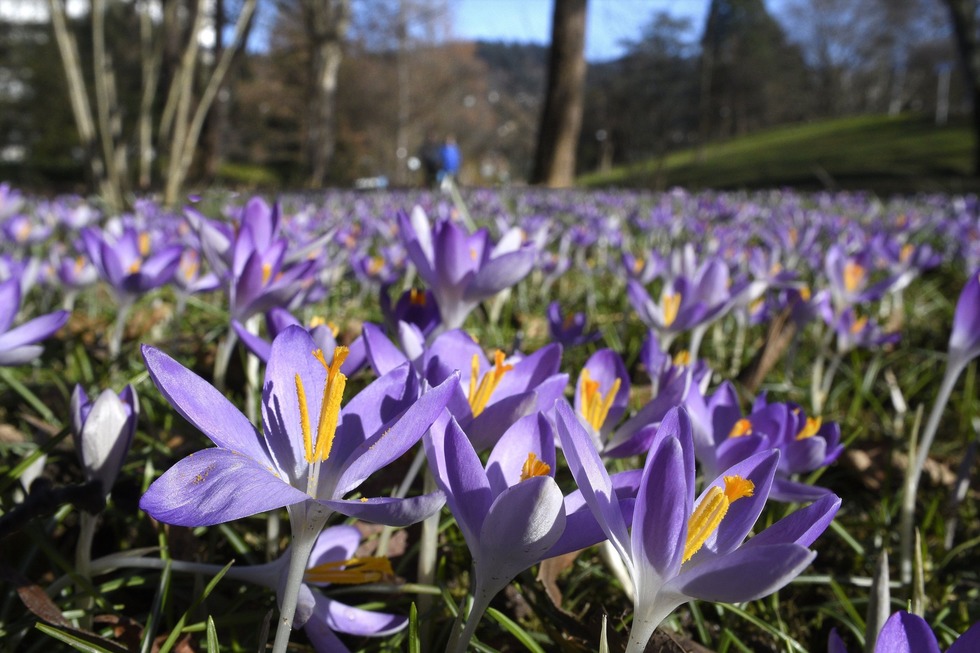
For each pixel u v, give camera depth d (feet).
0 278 1.50
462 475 0.53
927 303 2.90
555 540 0.51
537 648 0.72
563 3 13.48
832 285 1.70
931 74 46.60
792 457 0.86
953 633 0.88
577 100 13.76
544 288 2.69
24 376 1.60
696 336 1.44
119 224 2.19
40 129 20.77
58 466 1.10
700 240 3.78
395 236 3.07
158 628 0.78
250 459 0.48
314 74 18.13
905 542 1.02
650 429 0.75
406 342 0.78
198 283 1.60
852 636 0.99
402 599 0.83
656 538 0.51
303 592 0.64
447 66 33.76
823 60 49.57
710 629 0.95
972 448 1.18
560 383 0.70
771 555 0.45
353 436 0.58
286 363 0.59
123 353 1.43
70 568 0.72
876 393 1.92
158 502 0.43
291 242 2.16
